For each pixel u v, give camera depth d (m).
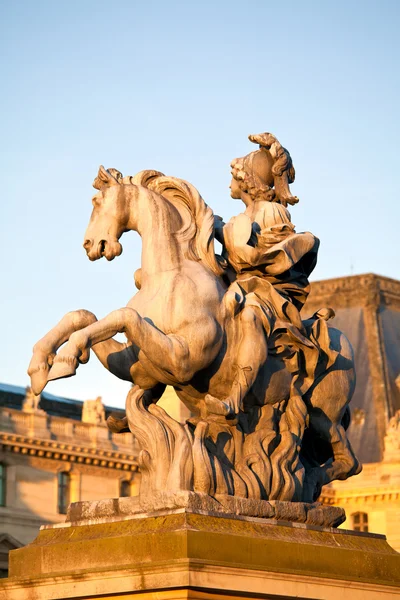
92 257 14.74
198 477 13.68
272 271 14.98
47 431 92.25
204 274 14.46
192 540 12.91
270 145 15.83
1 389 96.19
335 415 15.40
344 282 118.50
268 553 13.47
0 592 13.77
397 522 104.62
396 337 116.56
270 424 14.66
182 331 14.02
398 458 105.94
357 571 14.21
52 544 13.78
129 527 13.44
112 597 13.10
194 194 14.85
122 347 14.58
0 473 89.44
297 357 14.92
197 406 14.69
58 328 14.05
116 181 14.90
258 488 14.09
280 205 15.53
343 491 106.44
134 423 14.09
